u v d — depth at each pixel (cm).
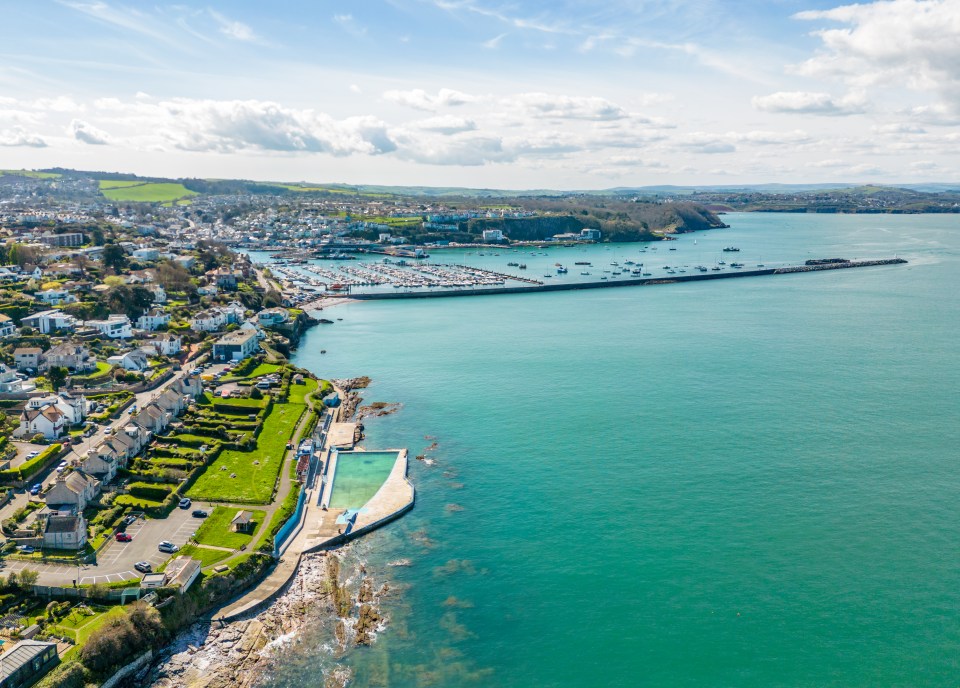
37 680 10944
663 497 17338
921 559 14675
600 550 15125
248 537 15062
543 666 11962
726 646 12344
